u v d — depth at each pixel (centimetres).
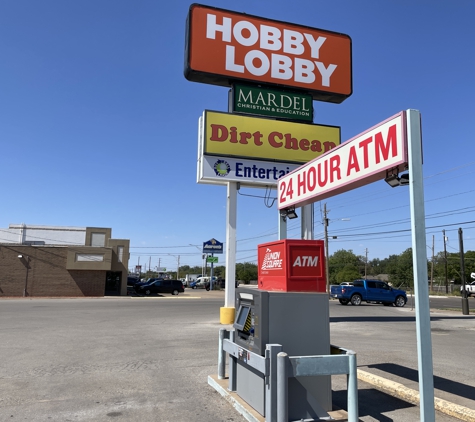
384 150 499
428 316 428
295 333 500
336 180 620
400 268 7419
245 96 1553
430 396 416
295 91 1608
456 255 8081
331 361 457
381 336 1223
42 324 1437
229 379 592
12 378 698
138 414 523
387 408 558
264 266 596
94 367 777
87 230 4459
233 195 1546
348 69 1641
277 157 1569
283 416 429
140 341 1071
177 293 4359
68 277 3566
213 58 1486
